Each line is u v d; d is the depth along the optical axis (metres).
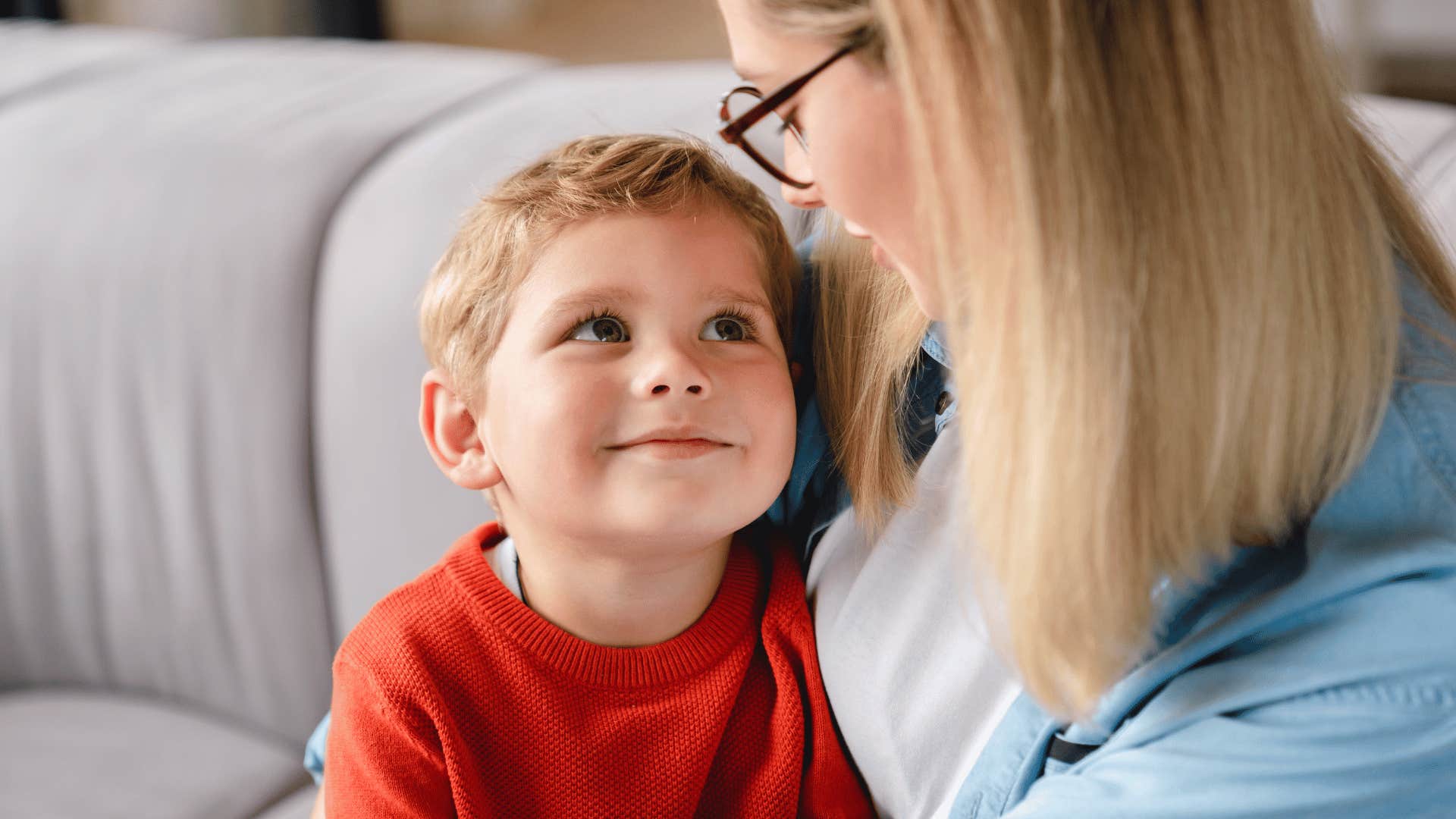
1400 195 0.61
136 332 1.26
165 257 1.25
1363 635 0.54
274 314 1.20
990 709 0.70
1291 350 0.54
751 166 0.99
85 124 1.36
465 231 0.76
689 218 0.72
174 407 1.25
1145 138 0.53
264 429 1.21
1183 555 0.57
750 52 0.59
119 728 1.31
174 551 1.29
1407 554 0.54
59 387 1.30
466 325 0.73
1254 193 0.53
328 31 2.83
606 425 0.68
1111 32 0.52
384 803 0.70
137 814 1.19
